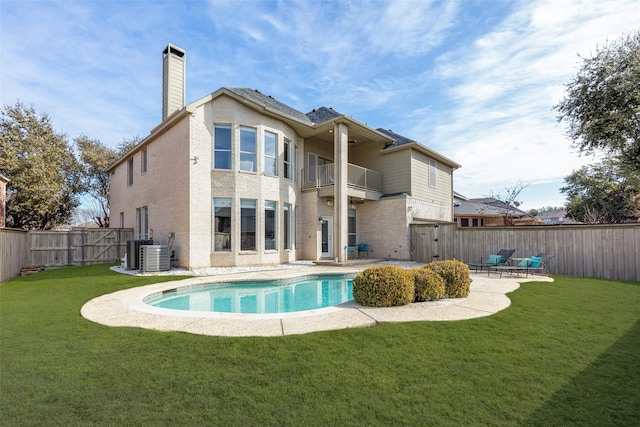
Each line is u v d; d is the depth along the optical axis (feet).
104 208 95.30
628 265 33.17
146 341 13.82
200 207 40.65
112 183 73.56
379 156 60.49
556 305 20.35
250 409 8.70
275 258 46.09
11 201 62.13
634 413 8.53
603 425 8.04
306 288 32.42
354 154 63.87
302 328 15.60
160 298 26.17
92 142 89.30
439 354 12.35
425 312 18.66
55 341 13.85
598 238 35.09
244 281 32.89
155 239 47.57
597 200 82.02
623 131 33.47
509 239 41.47
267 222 45.88
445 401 9.09
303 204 52.95
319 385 9.98
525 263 34.73
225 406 8.84
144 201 52.01
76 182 84.28
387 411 8.61
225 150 43.09
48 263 44.45
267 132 46.60
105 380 10.30
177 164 42.39
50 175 66.03
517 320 16.90
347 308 19.79
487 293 24.47
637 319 17.12
